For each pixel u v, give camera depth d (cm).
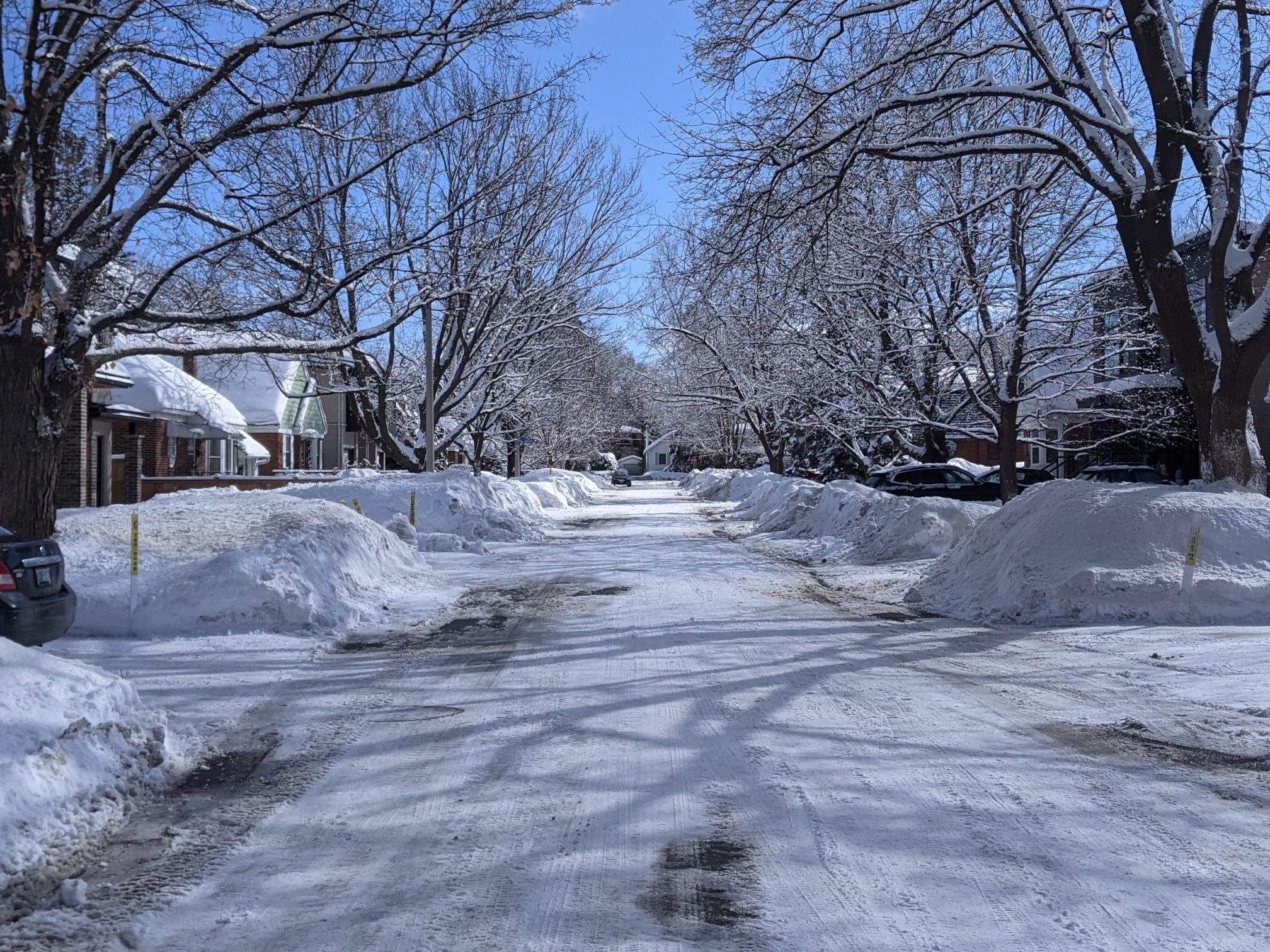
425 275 2255
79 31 1228
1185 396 2903
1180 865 494
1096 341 2458
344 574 1385
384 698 864
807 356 3005
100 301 1569
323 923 435
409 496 2667
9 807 493
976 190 2327
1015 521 1486
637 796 600
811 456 4797
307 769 661
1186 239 2423
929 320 2539
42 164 1238
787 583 1694
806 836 536
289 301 1448
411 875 488
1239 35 1569
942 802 589
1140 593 1238
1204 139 1431
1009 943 412
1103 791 607
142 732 640
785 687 895
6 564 820
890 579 1730
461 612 1375
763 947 411
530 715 800
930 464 3102
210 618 1181
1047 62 1545
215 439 4081
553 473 5803
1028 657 1032
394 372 4178
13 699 586
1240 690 859
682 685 904
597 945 413
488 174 2981
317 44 1332
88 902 455
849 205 2258
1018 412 2828
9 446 1274
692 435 7425
